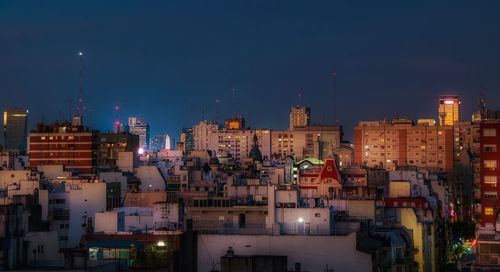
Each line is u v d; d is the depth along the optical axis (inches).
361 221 7047.2
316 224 6648.6
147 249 5600.4
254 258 5118.1
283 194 7283.5
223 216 7765.8
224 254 5679.1
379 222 7800.2
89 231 7652.6
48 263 5280.5
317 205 7411.4
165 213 7485.2
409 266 7268.7
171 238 5895.7
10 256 5083.7
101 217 7465.6
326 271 5693.9
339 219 7229.3
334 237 5718.5
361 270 5689.0
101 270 4972.9
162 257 5378.9
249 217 7716.5
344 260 5698.8
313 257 5718.5
